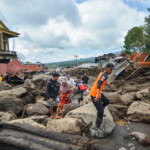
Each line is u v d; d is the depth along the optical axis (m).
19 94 5.89
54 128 3.39
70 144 2.78
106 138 3.38
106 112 3.88
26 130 3.20
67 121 3.42
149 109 3.84
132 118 3.95
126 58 13.68
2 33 21.52
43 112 5.01
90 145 3.08
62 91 5.60
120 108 4.51
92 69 24.45
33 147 2.57
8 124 3.38
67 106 4.80
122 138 3.31
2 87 7.46
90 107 4.14
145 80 11.23
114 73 12.64
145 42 25.41
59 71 36.72
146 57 14.57
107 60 16.86
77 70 26.19
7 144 2.80
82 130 3.52
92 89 3.35
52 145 2.68
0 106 5.03
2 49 21.30
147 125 3.65
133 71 13.10
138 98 5.07
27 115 5.22
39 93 7.31
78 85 6.29
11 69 15.38
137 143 3.09
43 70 27.69
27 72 17.45
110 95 5.15
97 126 3.30
